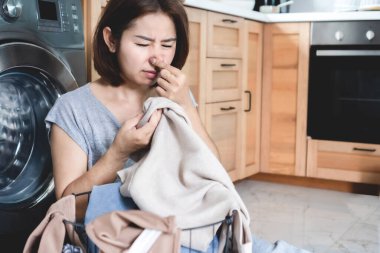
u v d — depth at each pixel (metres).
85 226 0.78
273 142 3.14
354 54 2.83
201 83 2.47
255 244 1.21
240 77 2.85
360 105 2.88
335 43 2.90
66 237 0.88
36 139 1.56
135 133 0.93
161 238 0.76
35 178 1.54
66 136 1.11
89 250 0.84
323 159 3.01
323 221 2.41
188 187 0.88
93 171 0.99
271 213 2.52
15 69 1.40
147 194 0.84
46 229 0.83
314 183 3.12
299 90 3.03
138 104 1.15
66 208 0.86
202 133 1.08
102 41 1.10
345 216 2.50
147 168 0.86
